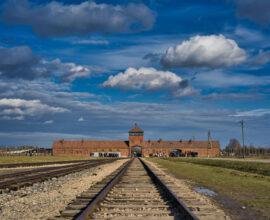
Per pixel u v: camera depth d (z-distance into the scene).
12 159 48.66
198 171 23.55
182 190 11.05
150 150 116.75
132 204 8.00
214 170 24.84
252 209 8.20
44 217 6.76
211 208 7.59
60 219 6.31
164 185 10.80
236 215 7.44
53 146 116.00
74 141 118.31
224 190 12.09
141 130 117.75
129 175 18.20
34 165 30.16
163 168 27.86
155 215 6.78
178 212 6.93
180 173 21.34
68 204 8.31
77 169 23.67
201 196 10.35
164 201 8.53
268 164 32.94
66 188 12.06
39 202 8.76
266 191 11.80
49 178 15.89
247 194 11.02
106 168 26.77
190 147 116.69
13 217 6.80
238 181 15.52
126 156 115.69
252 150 113.25
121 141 120.25
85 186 12.72
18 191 10.93
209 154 116.00
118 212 6.88
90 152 115.62
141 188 11.42
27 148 111.62
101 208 7.41
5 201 8.95
